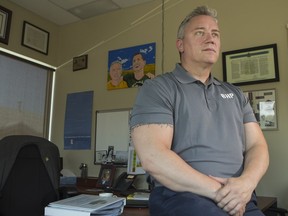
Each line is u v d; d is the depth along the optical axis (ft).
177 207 2.94
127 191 6.89
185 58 4.05
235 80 7.57
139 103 3.54
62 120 10.45
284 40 7.16
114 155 8.98
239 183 3.09
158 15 9.16
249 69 7.43
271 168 6.84
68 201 4.54
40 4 9.84
